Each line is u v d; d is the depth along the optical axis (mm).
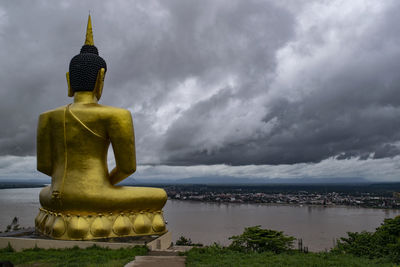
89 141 20875
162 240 21594
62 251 18516
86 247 19469
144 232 21719
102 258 16516
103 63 22938
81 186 20344
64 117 20781
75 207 20375
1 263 11125
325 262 16703
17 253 18219
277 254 19844
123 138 21062
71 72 22594
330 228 93688
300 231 87938
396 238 19891
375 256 18781
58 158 21297
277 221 110125
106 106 21922
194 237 76312
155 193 22328
